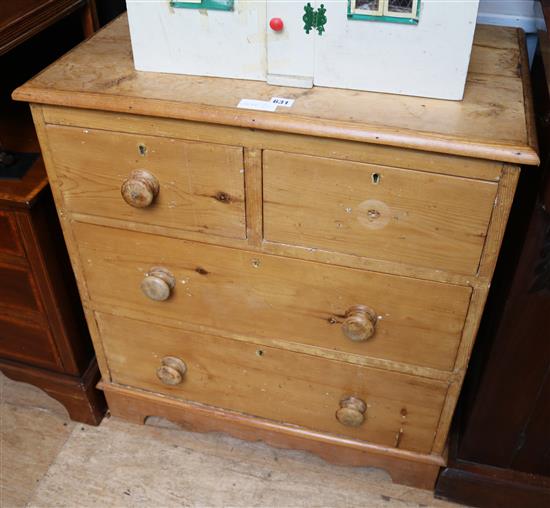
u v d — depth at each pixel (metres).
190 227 1.22
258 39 1.09
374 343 1.27
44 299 1.46
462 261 1.09
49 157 1.20
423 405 1.34
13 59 1.55
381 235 1.11
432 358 1.25
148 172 1.16
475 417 1.35
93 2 1.49
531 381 1.26
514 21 1.47
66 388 1.60
